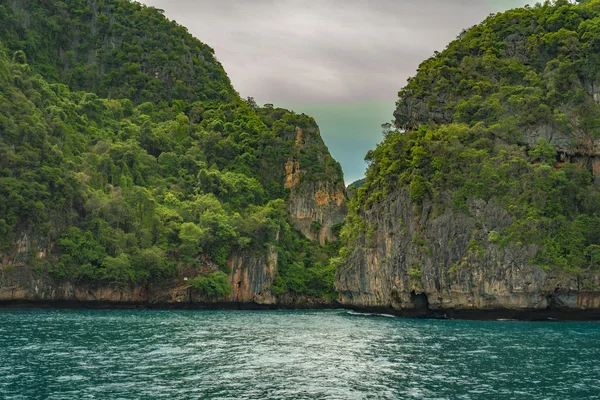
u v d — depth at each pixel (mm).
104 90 198125
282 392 39188
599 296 92938
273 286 160125
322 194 196375
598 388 40375
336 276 127125
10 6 184375
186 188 173500
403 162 110438
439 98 120750
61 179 127750
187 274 142375
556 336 69000
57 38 197750
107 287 129875
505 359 51562
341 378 43438
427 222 102688
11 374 43062
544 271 92688
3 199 116000
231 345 60562
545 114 107438
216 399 37312
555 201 99438
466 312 98812
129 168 159500
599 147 105812
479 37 128500
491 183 100375
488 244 96688
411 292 104750
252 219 160000
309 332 75125
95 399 36688
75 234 126875
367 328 80812
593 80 110062
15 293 116938
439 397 38062
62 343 59156
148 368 46375
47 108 150125
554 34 117000
